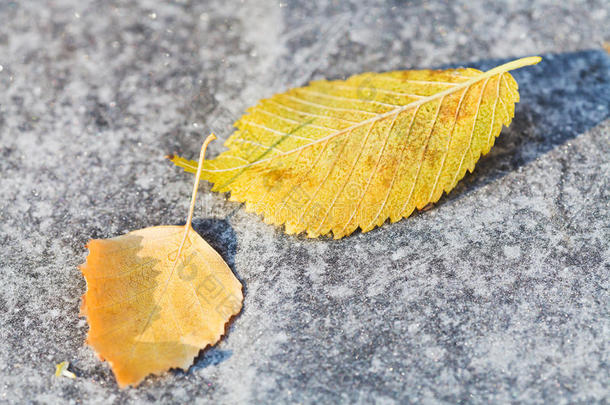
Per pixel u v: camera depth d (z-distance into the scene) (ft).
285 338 1.22
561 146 1.32
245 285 1.25
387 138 1.26
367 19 1.42
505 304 1.23
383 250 1.26
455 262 1.25
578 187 1.29
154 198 1.30
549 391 1.20
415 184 1.25
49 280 1.26
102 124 1.35
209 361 1.22
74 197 1.30
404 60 1.39
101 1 1.44
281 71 1.38
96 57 1.40
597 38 1.40
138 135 1.34
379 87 1.28
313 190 1.25
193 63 1.39
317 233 1.25
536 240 1.26
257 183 1.26
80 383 1.21
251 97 1.37
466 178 1.30
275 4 1.44
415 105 1.27
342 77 1.38
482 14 1.42
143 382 1.21
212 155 1.33
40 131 1.35
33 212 1.30
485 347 1.22
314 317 1.23
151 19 1.43
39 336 1.23
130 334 1.20
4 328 1.24
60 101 1.37
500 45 1.40
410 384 1.20
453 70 1.28
